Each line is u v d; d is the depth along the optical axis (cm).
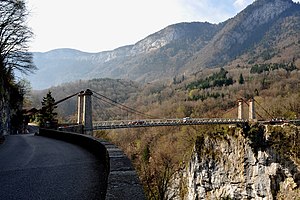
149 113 14388
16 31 4066
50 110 6481
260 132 6775
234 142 7000
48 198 745
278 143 6353
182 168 7700
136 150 8688
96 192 800
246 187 6588
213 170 7081
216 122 8400
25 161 1427
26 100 8838
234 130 7200
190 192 7125
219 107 14200
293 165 5938
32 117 8594
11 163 1369
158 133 9956
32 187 867
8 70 4891
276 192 6053
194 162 7250
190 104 14725
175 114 13812
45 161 1405
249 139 6744
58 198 744
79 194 779
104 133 7456
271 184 6134
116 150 941
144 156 6888
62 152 1752
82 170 1124
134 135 10056
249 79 19250
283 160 6112
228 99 15100
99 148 1399
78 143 2238
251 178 6538
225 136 7244
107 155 874
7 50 4272
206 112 13600
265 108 12556
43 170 1156
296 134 6294
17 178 1006
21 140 2984
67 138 2678
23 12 3831
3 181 959
